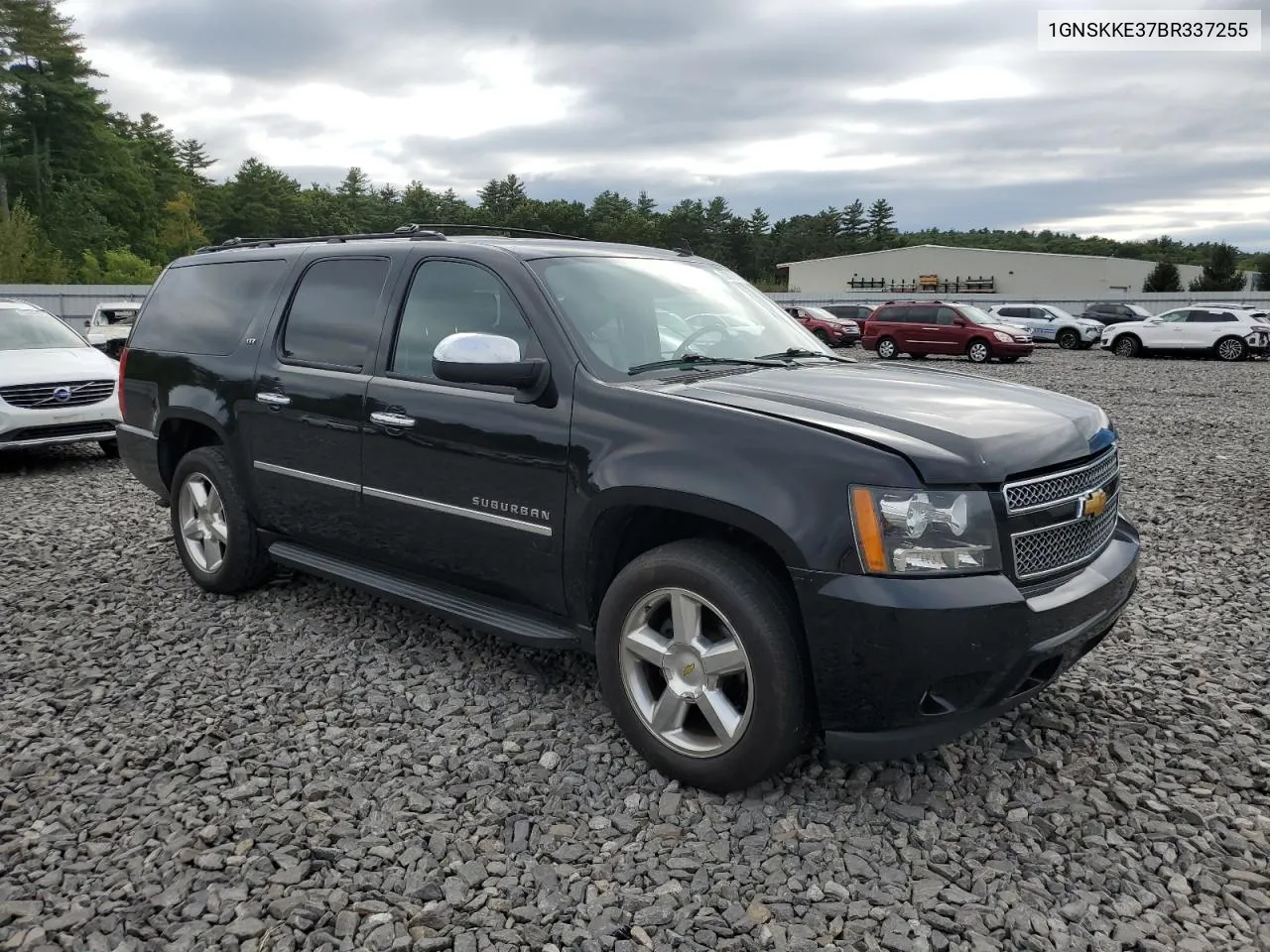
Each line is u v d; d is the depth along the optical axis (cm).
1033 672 298
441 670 420
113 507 762
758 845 289
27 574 569
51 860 284
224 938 250
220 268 527
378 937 249
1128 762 340
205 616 493
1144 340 2902
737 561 301
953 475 280
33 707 386
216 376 493
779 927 254
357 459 418
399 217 14412
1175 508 744
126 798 318
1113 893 269
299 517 458
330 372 433
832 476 283
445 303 400
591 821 302
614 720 369
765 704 293
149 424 545
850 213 17188
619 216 13762
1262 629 472
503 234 462
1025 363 2667
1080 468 316
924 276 8450
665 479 309
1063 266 8112
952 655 275
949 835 295
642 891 269
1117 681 408
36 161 7612
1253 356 2775
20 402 902
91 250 7344
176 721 375
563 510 342
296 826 300
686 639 312
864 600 275
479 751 347
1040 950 246
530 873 276
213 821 303
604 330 366
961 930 254
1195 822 303
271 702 391
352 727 368
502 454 358
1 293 3145
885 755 289
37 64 8138
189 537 529
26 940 249
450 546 385
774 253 15900
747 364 382
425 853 286
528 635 362
